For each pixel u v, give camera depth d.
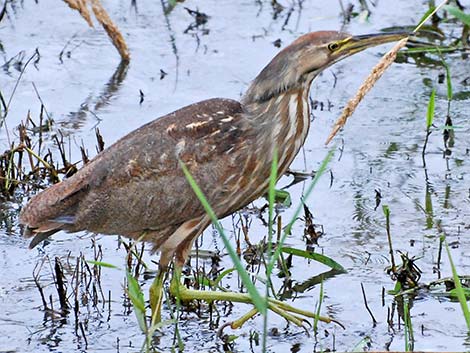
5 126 14.55
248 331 10.83
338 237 12.42
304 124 11.16
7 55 16.62
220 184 10.86
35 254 12.25
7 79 15.99
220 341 10.62
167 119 10.94
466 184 13.43
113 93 15.71
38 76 16.12
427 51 16.23
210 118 10.83
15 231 12.71
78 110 15.25
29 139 13.67
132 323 10.98
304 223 12.77
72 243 12.52
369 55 16.64
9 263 12.04
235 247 12.33
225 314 11.17
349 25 17.19
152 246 11.75
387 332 10.64
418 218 12.73
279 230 12.06
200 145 10.77
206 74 16.12
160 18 17.88
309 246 12.24
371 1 17.95
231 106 10.97
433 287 11.27
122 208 10.84
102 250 12.36
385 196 13.26
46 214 10.91
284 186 13.59
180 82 15.94
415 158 14.08
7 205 13.13
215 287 11.22
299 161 14.12
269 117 10.93
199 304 11.26
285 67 10.89
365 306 11.09
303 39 10.91
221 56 16.61
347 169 13.89
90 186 10.88
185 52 16.78
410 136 14.58
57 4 18.30
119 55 16.75
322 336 10.67
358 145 14.43
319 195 13.36
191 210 10.84
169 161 10.73
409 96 15.51
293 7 17.95
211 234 12.66
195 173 10.77
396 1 17.98
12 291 11.49
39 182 13.53
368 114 15.12
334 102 15.40
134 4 18.28
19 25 17.56
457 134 14.55
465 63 16.19
